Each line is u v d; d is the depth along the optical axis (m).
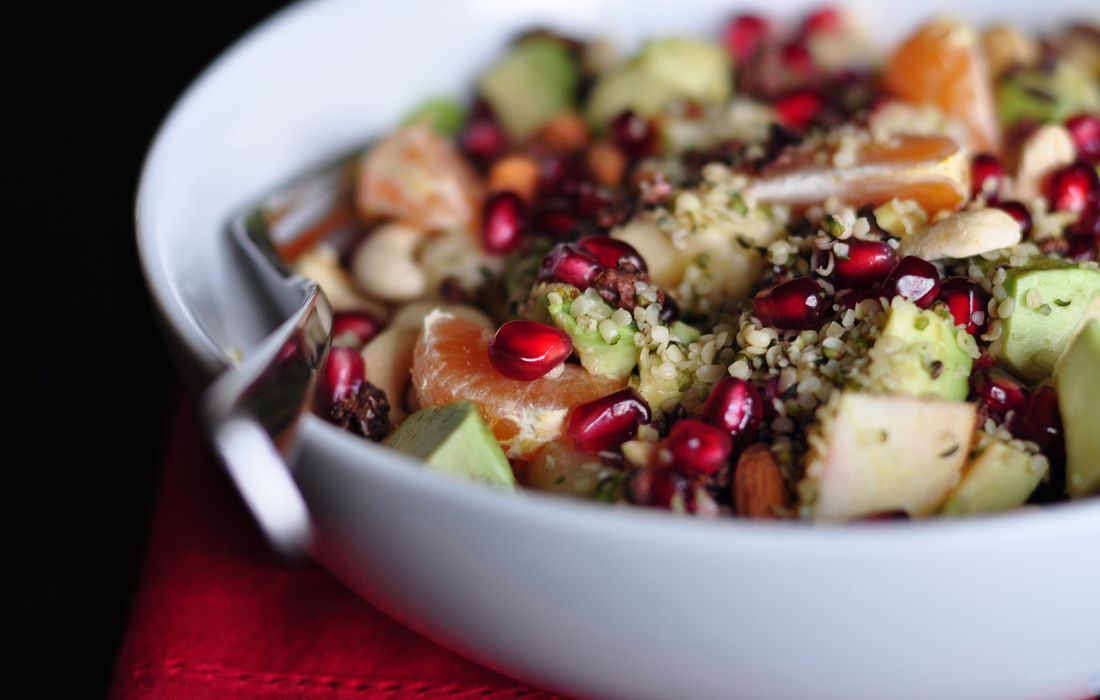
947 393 0.28
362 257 0.35
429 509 0.25
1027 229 0.32
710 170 0.32
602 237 0.31
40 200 0.50
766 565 0.24
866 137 0.32
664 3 0.40
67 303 0.45
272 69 0.35
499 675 0.29
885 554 0.24
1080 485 0.27
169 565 0.31
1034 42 0.39
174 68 0.55
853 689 0.26
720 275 0.31
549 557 0.25
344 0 0.37
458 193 0.36
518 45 0.39
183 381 0.29
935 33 0.36
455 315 0.32
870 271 0.29
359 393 0.30
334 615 0.30
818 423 0.27
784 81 0.39
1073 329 0.29
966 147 0.33
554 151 0.38
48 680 0.35
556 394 0.29
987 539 0.24
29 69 0.56
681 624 0.25
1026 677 0.26
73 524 0.38
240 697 0.29
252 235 0.34
